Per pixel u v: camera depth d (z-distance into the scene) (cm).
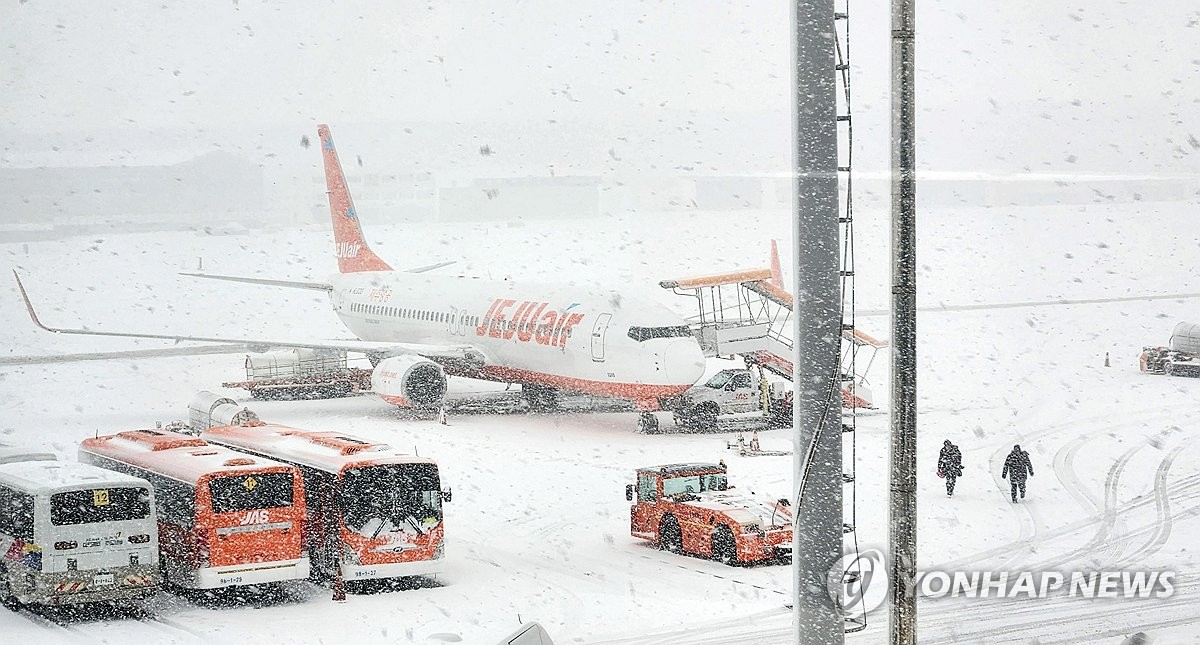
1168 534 1825
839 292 515
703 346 3134
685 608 1408
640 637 1274
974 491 2203
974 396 3456
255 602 1516
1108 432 2852
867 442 2625
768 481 2225
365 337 3847
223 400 3142
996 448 2666
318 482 1628
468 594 1518
